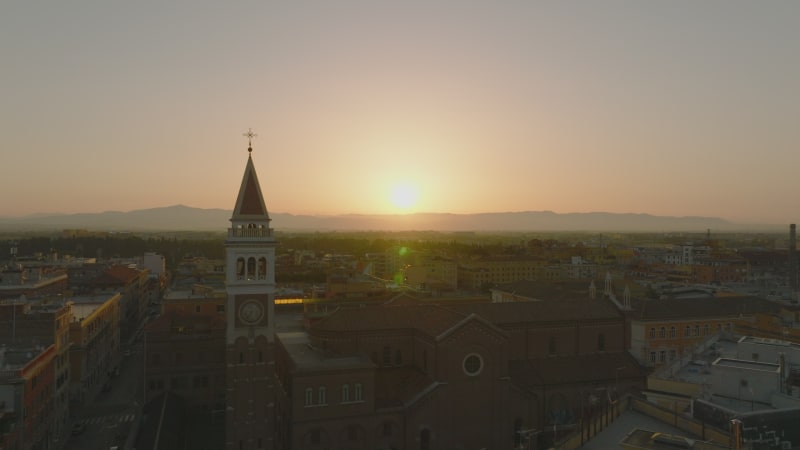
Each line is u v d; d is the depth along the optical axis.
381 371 92.44
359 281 193.00
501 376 88.88
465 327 86.69
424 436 84.88
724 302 120.88
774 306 122.56
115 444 96.19
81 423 108.19
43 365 94.31
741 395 66.12
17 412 82.00
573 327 104.69
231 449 80.12
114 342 156.38
